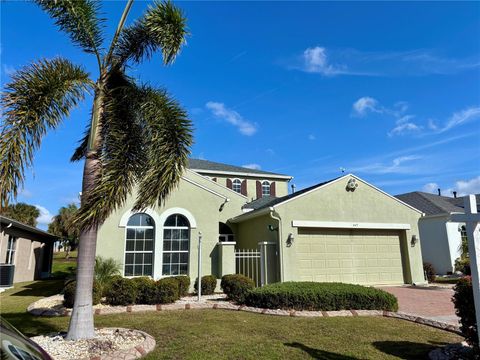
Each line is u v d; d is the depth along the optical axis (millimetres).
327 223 15195
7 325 3510
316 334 7332
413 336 7238
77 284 6488
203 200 14938
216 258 14648
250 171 28547
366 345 6578
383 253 16172
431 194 27219
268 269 14352
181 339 6824
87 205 6195
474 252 4898
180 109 7195
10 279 16250
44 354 3408
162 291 10891
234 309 10141
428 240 23578
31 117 5480
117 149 6762
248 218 16844
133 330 7109
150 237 14031
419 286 15719
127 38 7453
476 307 4816
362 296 9852
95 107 7027
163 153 6816
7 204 5102
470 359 5566
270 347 6379
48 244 26484
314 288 10164
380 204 16359
